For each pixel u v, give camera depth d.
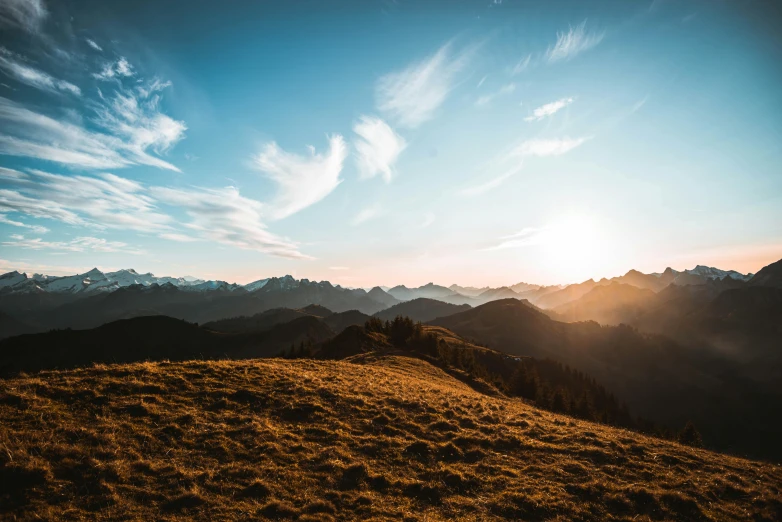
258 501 13.20
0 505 11.35
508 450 19.88
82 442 15.11
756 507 15.36
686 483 16.86
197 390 22.34
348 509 13.35
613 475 17.48
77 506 11.82
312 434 19.17
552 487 15.93
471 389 49.81
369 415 22.75
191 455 15.66
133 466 14.19
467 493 15.32
